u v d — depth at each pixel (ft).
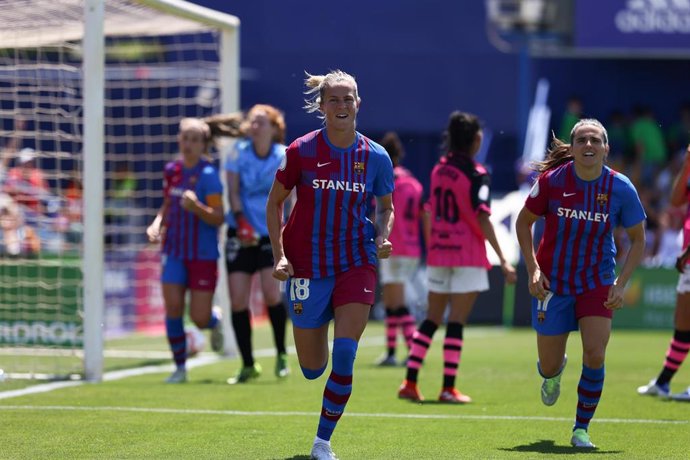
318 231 70.64
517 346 170.71
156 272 192.65
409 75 257.14
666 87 280.51
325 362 73.10
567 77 278.67
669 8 248.93
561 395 108.58
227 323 147.54
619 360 149.89
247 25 254.68
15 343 138.31
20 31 131.85
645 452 75.10
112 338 179.32
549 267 79.25
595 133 76.48
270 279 119.24
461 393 110.22
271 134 118.01
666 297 211.00
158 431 82.64
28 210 162.09
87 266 116.47
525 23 273.13
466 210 104.27
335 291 70.85
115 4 126.72
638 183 261.44
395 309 142.61
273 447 75.61
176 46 202.59
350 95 69.77
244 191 117.80
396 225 141.90
